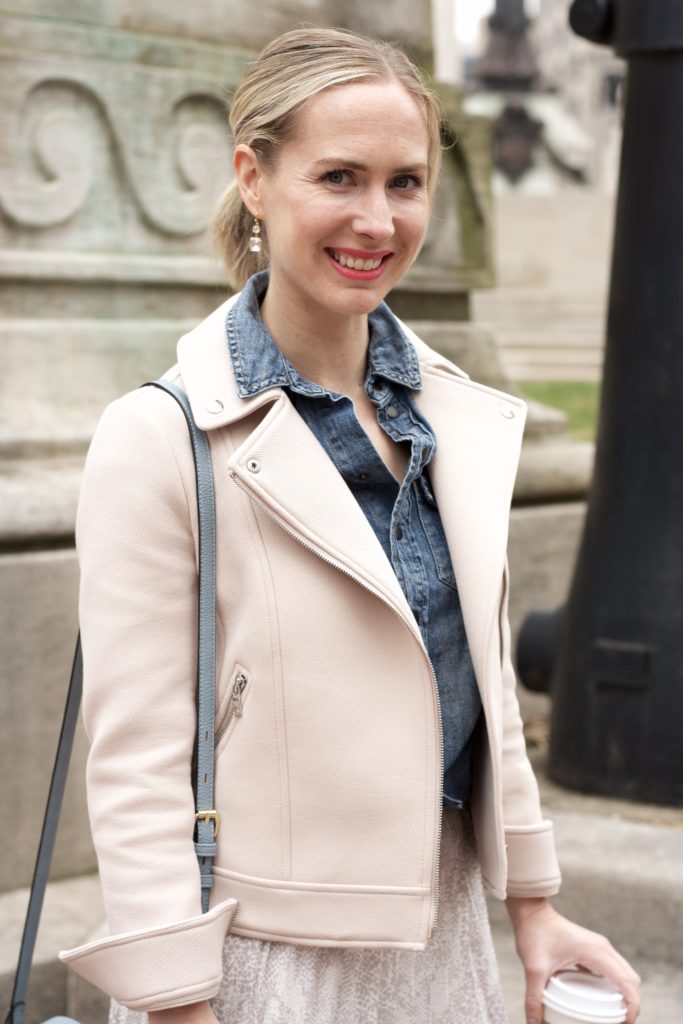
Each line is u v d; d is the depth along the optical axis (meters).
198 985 1.48
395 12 4.40
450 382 1.75
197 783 1.57
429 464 1.70
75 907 3.08
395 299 4.41
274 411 1.56
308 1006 1.57
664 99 3.43
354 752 1.53
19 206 3.43
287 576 1.54
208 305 3.90
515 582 4.34
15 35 3.40
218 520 1.56
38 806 3.19
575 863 3.24
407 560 1.63
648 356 3.50
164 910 1.49
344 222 1.52
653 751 3.53
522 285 13.97
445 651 1.65
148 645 1.53
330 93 1.52
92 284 3.61
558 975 1.81
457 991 1.72
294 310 1.64
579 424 8.15
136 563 1.53
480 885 1.80
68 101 3.52
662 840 3.35
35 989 2.84
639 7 3.41
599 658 3.58
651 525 3.52
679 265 3.45
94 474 1.56
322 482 1.55
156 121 3.70
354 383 1.70
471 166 4.59
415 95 1.56
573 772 3.66
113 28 3.62
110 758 1.53
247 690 1.55
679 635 3.49
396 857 1.55
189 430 1.57
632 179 3.52
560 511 4.48
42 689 3.19
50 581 3.19
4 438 3.24
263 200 1.61
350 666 1.54
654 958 3.20
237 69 3.90
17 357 3.39
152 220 3.71
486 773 1.70
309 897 1.54
